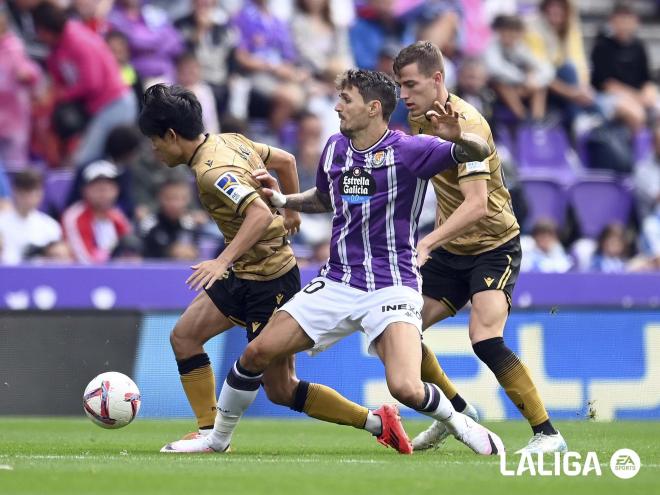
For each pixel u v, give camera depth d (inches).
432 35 2106.3
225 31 1979.6
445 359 1423.5
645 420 1460.4
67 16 1849.2
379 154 796.0
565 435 1147.3
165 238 1729.8
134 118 1884.8
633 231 2070.6
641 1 2443.4
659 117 2192.4
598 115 2166.6
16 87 1827.0
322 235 1871.3
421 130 896.9
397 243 802.8
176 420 1368.1
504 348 879.1
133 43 1905.8
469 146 733.3
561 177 2069.4
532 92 2122.3
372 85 791.7
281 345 805.2
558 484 668.7
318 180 843.4
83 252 1701.5
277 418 1457.9
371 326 796.6
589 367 1473.9
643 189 2089.1
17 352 1375.5
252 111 1973.4
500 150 2007.9
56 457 823.1
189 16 1962.4
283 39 2034.9
